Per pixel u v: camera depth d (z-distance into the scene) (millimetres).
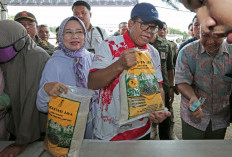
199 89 1523
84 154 898
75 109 819
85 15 2496
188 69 1497
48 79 1163
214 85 1451
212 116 1527
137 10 1117
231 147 952
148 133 1290
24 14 2203
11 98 1142
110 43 1188
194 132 1579
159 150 929
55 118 832
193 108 1225
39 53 1187
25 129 1046
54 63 1237
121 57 992
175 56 2775
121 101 1044
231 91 1494
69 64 1302
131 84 1028
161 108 1121
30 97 1078
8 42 1054
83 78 1347
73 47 1315
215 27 296
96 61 1158
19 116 1162
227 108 1534
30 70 1108
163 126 2516
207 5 293
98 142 1018
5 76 1181
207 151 916
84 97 840
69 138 827
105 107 1186
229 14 272
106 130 1188
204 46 1334
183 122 1632
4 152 958
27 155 952
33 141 1092
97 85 1100
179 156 876
